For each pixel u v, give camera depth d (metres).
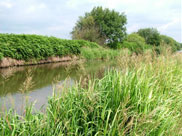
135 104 2.13
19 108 3.03
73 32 29.34
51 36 14.01
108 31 30.95
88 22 29.14
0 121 1.73
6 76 2.33
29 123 1.73
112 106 2.12
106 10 32.75
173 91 3.28
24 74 6.64
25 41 10.34
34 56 10.80
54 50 13.00
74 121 1.89
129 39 36.94
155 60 4.22
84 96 2.23
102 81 2.90
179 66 5.08
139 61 3.73
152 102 2.37
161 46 5.53
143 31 47.94
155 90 2.72
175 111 2.32
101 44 28.38
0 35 9.02
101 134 1.89
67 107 2.13
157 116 2.05
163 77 3.25
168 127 1.91
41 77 6.39
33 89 4.70
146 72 3.27
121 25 33.41
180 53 7.30
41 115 2.07
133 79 2.36
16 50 9.26
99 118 2.05
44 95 4.18
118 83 2.29
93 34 26.20
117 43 30.80
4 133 1.68
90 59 12.95
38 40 11.50
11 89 4.38
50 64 11.02
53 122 1.81
